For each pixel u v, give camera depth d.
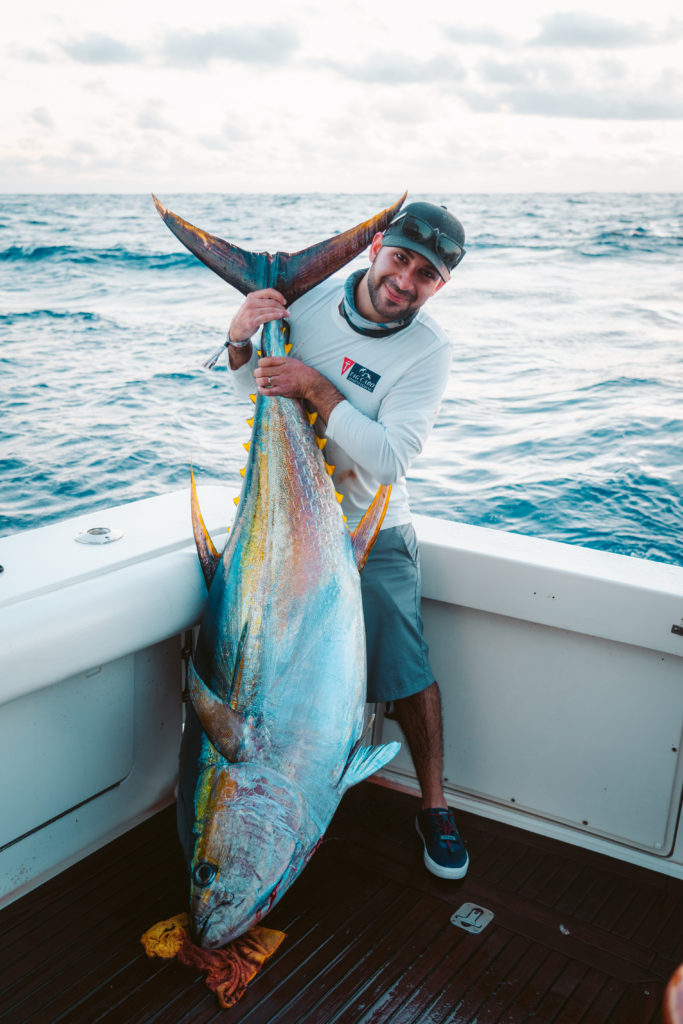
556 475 6.45
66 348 10.24
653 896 2.01
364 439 1.79
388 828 2.23
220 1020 1.63
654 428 7.32
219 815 1.64
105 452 7.11
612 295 12.02
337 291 1.99
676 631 1.95
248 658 1.68
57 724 1.88
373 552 2.02
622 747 2.11
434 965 1.77
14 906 1.89
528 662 2.18
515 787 2.26
